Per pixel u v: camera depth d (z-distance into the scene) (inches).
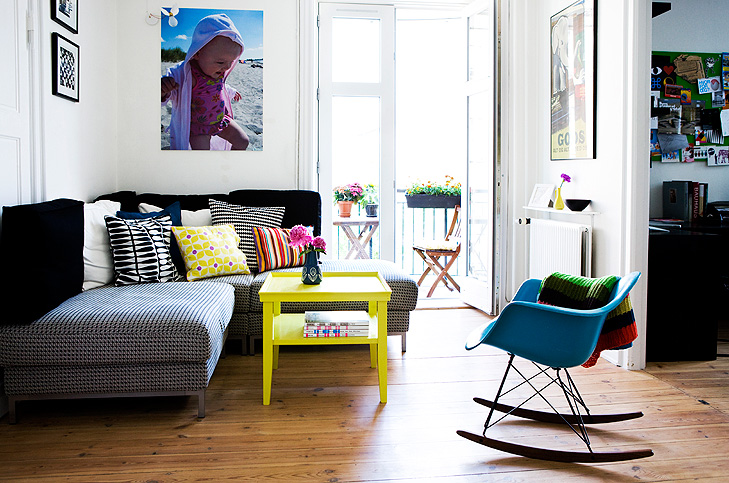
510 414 106.1
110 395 104.3
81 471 86.2
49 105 134.6
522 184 186.5
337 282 127.6
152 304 110.8
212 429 101.8
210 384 125.2
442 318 186.4
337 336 116.6
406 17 242.8
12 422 103.3
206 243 150.4
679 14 194.7
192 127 185.0
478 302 195.5
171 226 152.2
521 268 187.5
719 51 197.2
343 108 196.7
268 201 173.9
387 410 110.8
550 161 175.5
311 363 140.9
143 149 184.1
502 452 94.3
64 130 143.7
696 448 95.1
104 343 101.2
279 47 187.5
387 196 200.2
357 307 145.9
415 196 243.8
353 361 142.5
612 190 140.3
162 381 104.7
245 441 97.0
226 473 85.9
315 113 194.1
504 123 186.2
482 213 195.0
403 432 101.0
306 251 124.8
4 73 114.7
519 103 184.7
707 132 197.6
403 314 146.2
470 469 88.2
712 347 143.0
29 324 100.7
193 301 115.9
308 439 97.9
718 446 95.8
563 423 104.7
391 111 197.9
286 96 188.4
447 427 103.3
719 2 195.9
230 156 187.2
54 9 134.6
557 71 169.2
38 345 100.0
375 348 136.9
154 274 138.9
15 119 118.8
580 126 155.0
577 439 98.6
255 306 145.2
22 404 114.0
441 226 279.0
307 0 187.8
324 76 193.8
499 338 91.7
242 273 154.3
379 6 195.3
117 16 180.9
